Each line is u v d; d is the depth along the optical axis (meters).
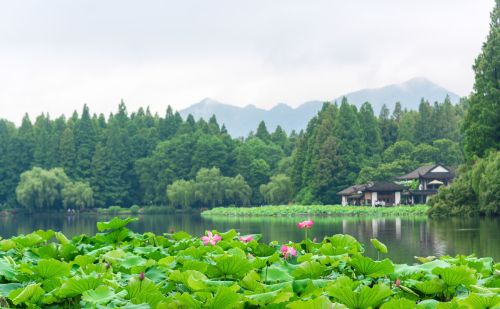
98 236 7.25
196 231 45.84
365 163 96.44
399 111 138.88
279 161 117.38
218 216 85.75
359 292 3.82
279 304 3.70
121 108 135.62
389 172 92.81
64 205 101.31
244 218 74.75
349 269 5.18
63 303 4.38
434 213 54.44
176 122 136.88
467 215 52.12
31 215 100.62
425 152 100.19
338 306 3.32
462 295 4.45
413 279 4.79
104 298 3.95
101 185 111.12
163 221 69.69
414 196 89.06
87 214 102.25
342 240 6.45
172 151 114.62
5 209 106.88
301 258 5.53
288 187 101.69
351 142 96.81
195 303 3.70
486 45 58.28
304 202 92.25
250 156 112.12
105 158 112.06
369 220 57.69
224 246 6.63
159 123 132.75
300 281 4.32
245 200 105.12
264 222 61.47
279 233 40.41
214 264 5.18
